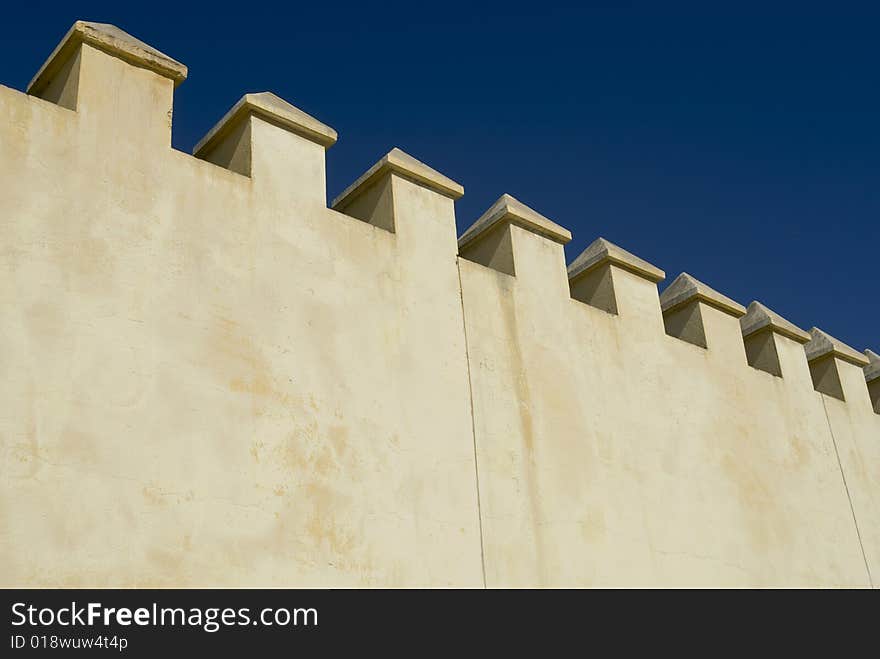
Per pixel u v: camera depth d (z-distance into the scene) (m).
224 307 4.11
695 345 6.81
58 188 3.77
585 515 5.27
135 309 3.80
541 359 5.53
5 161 3.65
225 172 4.41
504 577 4.69
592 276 6.54
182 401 3.79
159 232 4.02
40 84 4.32
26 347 3.43
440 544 4.48
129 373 3.67
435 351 4.95
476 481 4.80
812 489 7.12
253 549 3.79
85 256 3.73
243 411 3.98
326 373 4.38
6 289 3.47
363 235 4.90
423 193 5.39
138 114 4.18
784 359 7.59
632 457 5.77
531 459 5.14
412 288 5.01
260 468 3.94
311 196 4.74
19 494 3.25
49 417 3.40
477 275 5.43
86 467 3.43
